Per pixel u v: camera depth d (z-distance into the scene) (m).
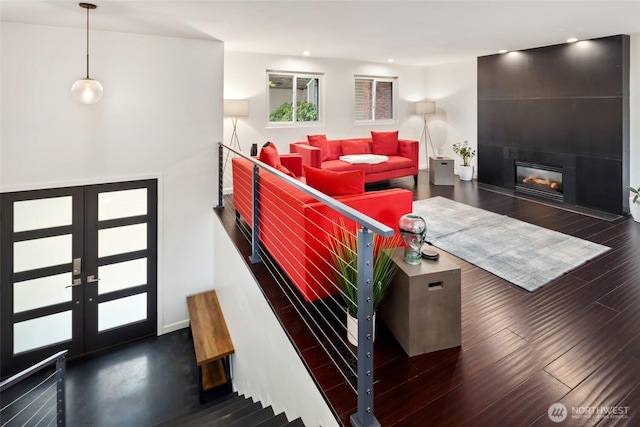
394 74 7.73
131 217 4.33
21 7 3.05
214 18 3.50
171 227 4.55
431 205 5.38
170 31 3.94
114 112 4.01
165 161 4.38
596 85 4.93
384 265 2.04
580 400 1.68
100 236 4.21
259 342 2.85
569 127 5.31
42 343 4.11
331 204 1.54
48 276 4.03
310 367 1.88
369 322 1.42
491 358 1.98
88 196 4.05
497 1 3.17
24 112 3.60
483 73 6.51
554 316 2.43
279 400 2.42
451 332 2.05
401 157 7.02
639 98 4.64
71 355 4.25
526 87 5.82
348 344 2.05
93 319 4.32
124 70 4.00
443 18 3.70
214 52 4.52
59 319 4.16
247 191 3.82
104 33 3.86
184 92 4.37
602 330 2.26
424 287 1.94
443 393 1.72
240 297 3.47
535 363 1.94
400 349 2.04
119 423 3.40
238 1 3.02
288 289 2.71
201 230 4.73
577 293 2.74
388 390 1.74
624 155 4.77
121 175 4.16
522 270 3.16
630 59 4.67
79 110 3.84
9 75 3.50
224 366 4.13
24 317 3.95
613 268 3.18
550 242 3.84
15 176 3.64
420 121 8.28
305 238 2.26
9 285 3.83
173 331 4.77
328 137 7.10
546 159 5.66
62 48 3.69
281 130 6.52
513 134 6.14
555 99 5.44
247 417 2.46
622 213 4.84
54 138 3.77
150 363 4.18
